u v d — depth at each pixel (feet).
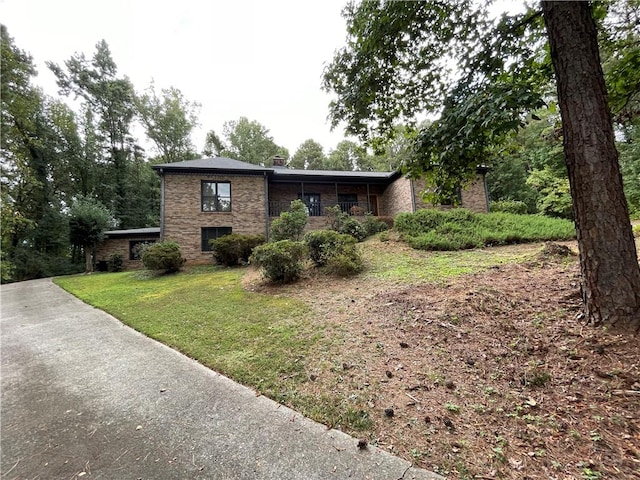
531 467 5.22
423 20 11.40
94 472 6.02
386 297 15.47
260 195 45.70
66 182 73.87
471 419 6.66
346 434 6.66
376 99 13.61
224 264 38.81
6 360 12.68
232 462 6.04
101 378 10.43
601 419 6.08
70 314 20.57
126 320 17.47
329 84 14.26
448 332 10.70
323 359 10.27
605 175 8.55
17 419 8.17
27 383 10.39
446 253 24.98
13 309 24.00
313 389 8.61
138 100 87.66
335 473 5.54
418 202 43.47
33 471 6.16
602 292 8.57
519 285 13.88
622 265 8.34
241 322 15.15
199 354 11.82
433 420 6.75
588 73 8.70
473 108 10.17
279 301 18.26
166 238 41.14
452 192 14.07
